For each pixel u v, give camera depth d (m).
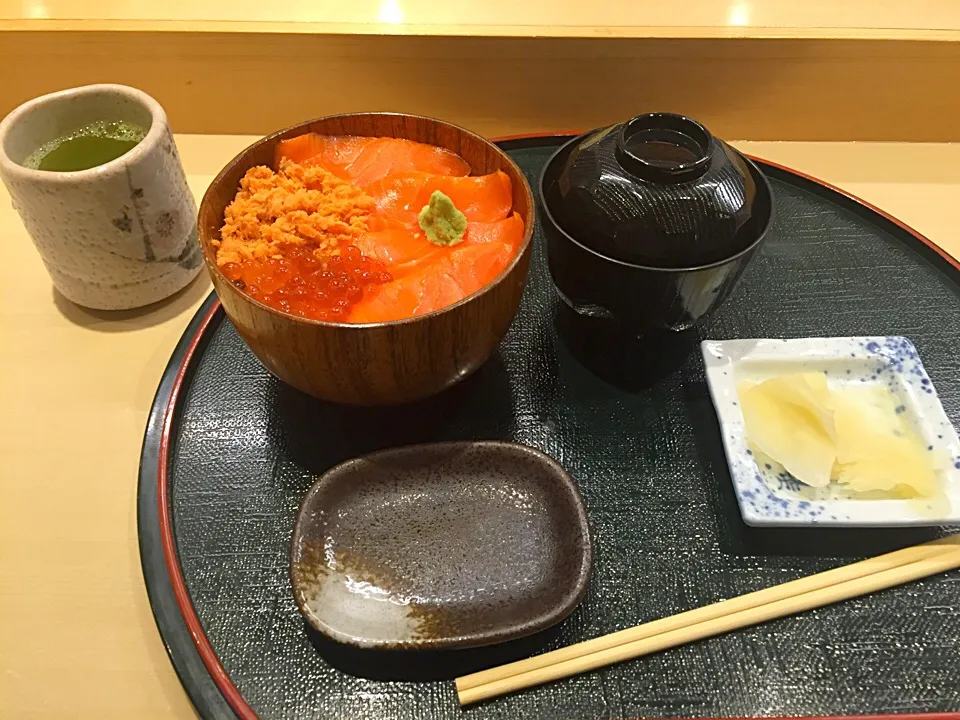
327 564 0.29
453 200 0.34
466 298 0.28
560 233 0.33
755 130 0.50
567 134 0.47
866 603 0.29
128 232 0.36
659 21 0.45
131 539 0.31
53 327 0.39
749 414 0.33
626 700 0.26
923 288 0.40
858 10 0.46
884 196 0.47
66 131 0.38
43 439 0.34
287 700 0.26
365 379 0.29
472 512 0.30
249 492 0.31
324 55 0.45
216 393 0.35
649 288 0.32
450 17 0.45
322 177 0.34
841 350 0.35
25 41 0.44
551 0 0.47
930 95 0.48
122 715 0.27
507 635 0.26
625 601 0.29
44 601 0.29
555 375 0.36
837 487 0.31
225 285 0.28
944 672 0.27
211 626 0.28
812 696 0.27
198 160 0.48
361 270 0.31
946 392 0.36
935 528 0.31
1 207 0.44
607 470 0.33
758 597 0.29
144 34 0.43
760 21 0.45
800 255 0.41
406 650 0.26
